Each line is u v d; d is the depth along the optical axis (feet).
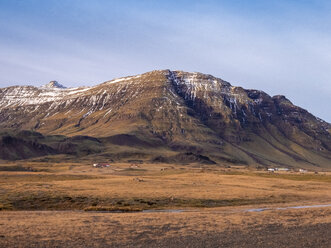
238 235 119.96
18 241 101.50
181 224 138.62
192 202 226.58
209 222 145.07
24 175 462.19
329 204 243.40
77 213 170.81
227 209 207.00
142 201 219.00
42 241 102.99
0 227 119.75
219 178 472.85
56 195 220.43
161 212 183.62
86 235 113.09
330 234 125.29
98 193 240.73
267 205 231.30
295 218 163.53
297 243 108.47
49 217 150.10
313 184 422.00
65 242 103.09
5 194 217.77
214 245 103.96
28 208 189.57
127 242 105.81
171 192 269.64
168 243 105.60
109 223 136.67
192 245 103.40
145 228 128.36
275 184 402.11
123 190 270.05
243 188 334.24
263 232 126.93
